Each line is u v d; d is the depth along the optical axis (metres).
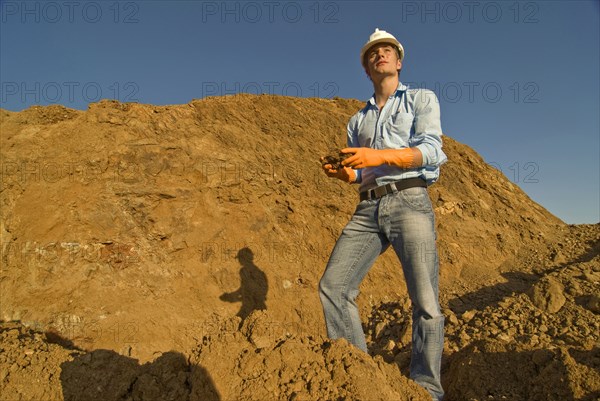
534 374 2.99
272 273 4.88
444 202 6.90
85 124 4.67
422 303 2.66
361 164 2.54
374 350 4.39
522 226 7.14
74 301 3.90
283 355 2.52
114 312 3.98
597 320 4.05
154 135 5.07
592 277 4.84
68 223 4.14
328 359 2.53
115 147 4.63
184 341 4.09
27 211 4.03
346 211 5.98
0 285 3.77
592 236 6.90
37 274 3.88
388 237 2.78
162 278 4.34
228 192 5.07
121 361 2.62
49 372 2.59
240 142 5.89
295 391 2.35
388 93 2.98
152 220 4.51
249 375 2.46
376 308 5.32
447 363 3.57
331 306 2.84
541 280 4.66
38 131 4.45
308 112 7.53
